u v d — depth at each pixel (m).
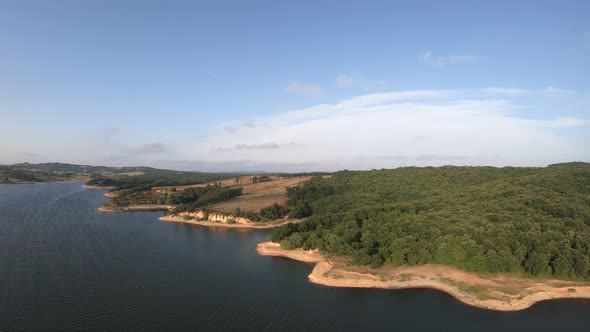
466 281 88.38
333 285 91.19
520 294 82.12
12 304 78.31
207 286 90.62
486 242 92.00
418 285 89.19
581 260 86.50
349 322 72.00
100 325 69.62
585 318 73.69
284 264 110.00
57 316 73.00
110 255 117.81
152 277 96.81
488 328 69.81
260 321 72.12
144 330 67.94
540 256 87.62
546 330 69.31
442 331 68.69
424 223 107.50
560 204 108.31
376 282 91.12
